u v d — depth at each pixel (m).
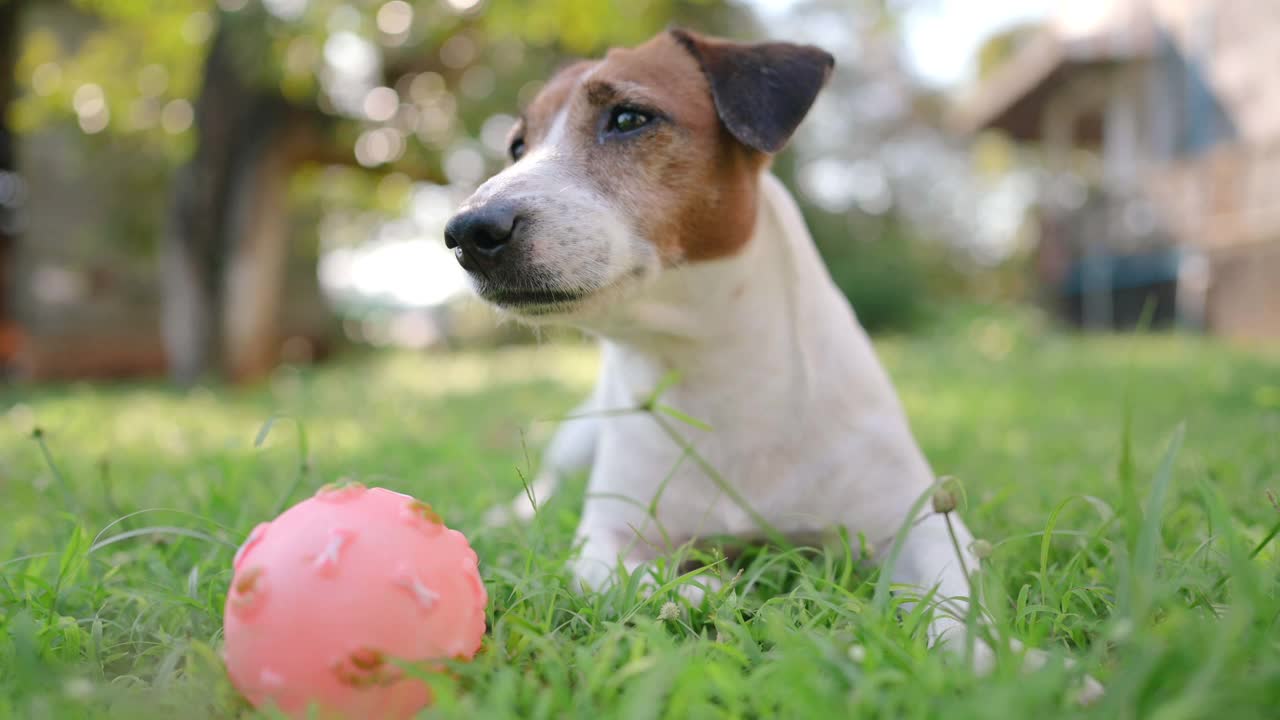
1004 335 2.85
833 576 0.54
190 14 2.29
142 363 3.03
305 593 0.40
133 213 2.97
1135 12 3.06
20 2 2.69
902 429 0.61
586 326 0.60
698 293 0.59
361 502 0.43
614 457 0.63
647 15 2.21
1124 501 0.43
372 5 1.96
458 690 0.42
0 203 2.98
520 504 0.74
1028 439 1.01
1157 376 1.63
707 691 0.40
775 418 0.60
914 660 0.41
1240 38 2.76
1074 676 0.40
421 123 2.37
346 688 0.40
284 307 3.48
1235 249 2.78
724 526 0.61
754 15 3.46
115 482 0.84
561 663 0.42
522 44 2.31
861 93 6.21
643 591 0.50
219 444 1.06
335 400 1.75
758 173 0.62
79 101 2.59
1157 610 0.44
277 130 2.21
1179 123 3.04
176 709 0.42
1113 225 3.36
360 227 4.38
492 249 0.56
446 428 1.26
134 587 0.54
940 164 6.14
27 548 0.63
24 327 2.87
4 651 0.46
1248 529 0.57
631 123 0.59
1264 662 0.38
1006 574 0.53
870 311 4.00
